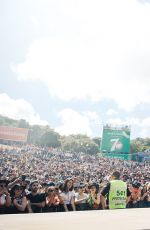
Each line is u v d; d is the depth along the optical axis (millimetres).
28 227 5949
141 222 7320
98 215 8109
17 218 6980
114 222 7129
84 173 9195
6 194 7656
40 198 8195
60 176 8695
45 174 8438
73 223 6672
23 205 7879
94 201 9258
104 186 9531
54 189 8500
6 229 5688
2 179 7660
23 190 7938
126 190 9883
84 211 8797
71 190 8836
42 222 6574
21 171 8016
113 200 9602
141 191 10375
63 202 8641
